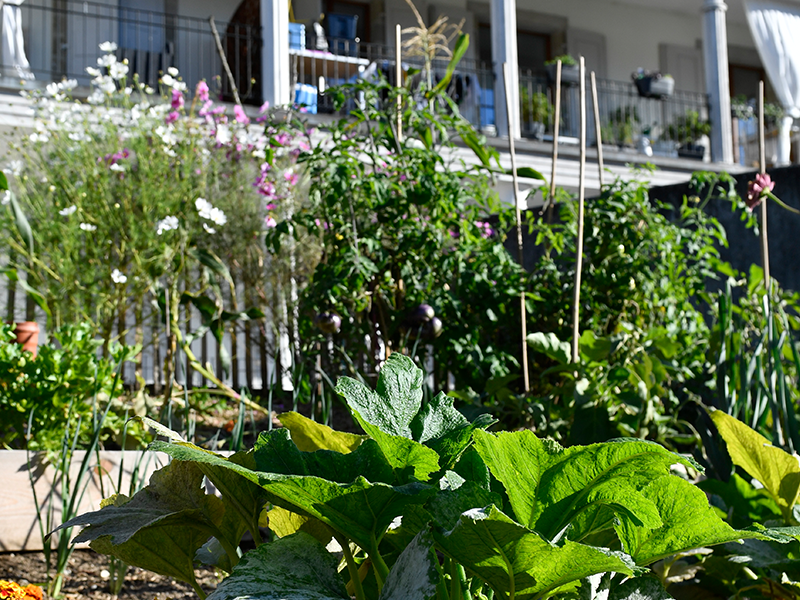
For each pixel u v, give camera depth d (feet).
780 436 6.96
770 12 36.86
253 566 2.46
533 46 40.06
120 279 11.50
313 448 3.38
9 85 20.44
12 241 12.62
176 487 3.00
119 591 5.62
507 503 3.07
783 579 4.19
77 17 28.43
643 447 2.45
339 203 9.90
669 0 41.16
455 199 9.87
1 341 8.48
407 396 2.86
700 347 10.27
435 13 36.65
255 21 27.07
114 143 14.17
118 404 9.78
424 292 9.89
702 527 2.78
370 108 9.91
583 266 10.11
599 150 10.57
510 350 10.11
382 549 3.14
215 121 14.98
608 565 2.34
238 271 14.56
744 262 15.17
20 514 6.54
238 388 14.06
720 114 31.91
